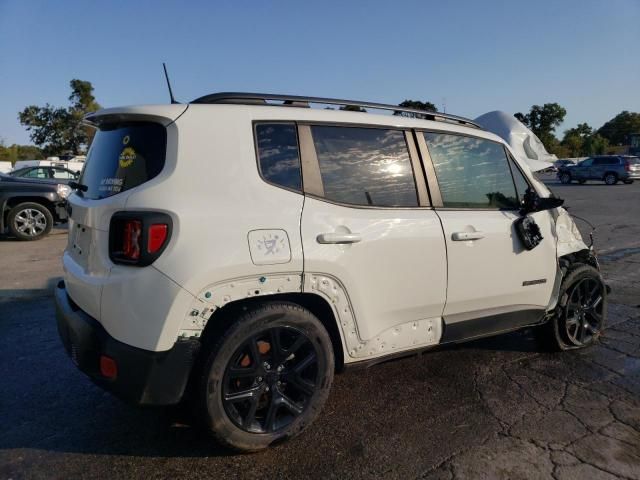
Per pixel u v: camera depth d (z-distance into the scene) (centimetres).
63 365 391
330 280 274
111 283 241
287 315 261
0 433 291
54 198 1066
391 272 297
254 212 255
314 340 272
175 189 242
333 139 296
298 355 275
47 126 5144
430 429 297
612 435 292
